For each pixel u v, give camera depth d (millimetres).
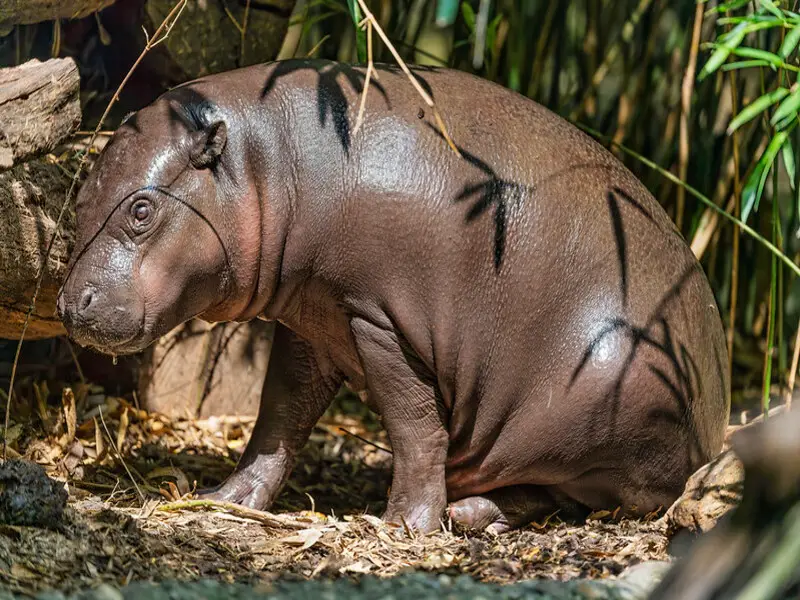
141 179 6770
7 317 7641
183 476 8117
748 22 6973
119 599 4840
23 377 9680
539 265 7105
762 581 3852
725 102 10570
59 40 8625
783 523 3984
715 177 10633
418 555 6469
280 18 9562
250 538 6469
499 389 7230
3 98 6336
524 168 7168
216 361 9977
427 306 7016
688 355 7352
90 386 9328
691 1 9961
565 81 11031
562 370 7180
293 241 7055
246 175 6996
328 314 7328
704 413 7477
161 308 6820
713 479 6523
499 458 7398
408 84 7277
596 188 7371
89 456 8219
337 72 7270
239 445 9406
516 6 9930
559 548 6688
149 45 7371
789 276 10680
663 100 10391
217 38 9359
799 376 10562
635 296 7250
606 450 7301
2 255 7113
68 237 7566
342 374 7992
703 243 9844
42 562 5301
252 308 7297
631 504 7578
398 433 7277
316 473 9375
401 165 6961
